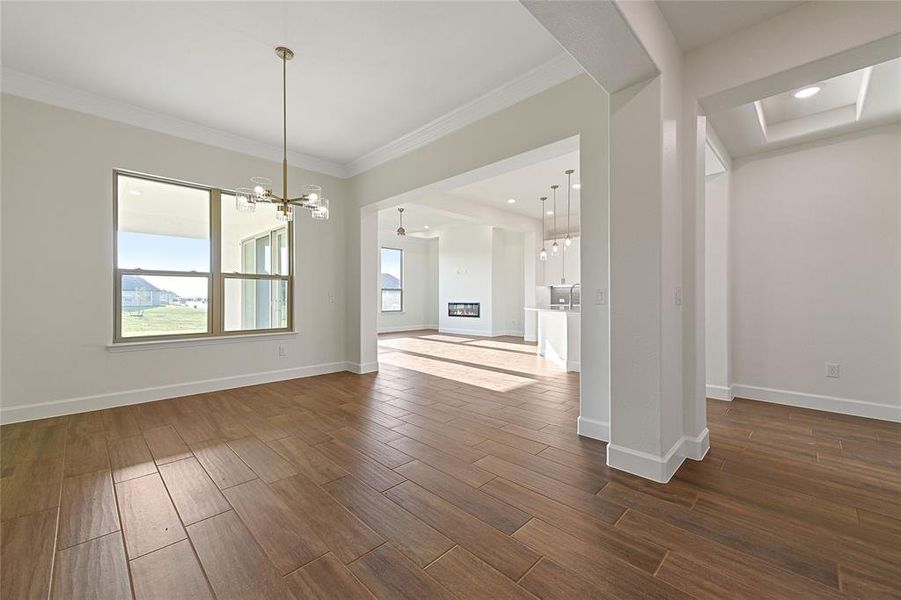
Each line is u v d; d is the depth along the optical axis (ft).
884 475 7.30
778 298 12.31
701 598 4.33
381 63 9.39
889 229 10.64
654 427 7.09
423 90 10.61
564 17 5.47
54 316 10.67
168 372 12.69
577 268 27.61
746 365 12.92
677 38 7.58
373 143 14.39
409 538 5.43
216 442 8.96
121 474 7.33
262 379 14.83
